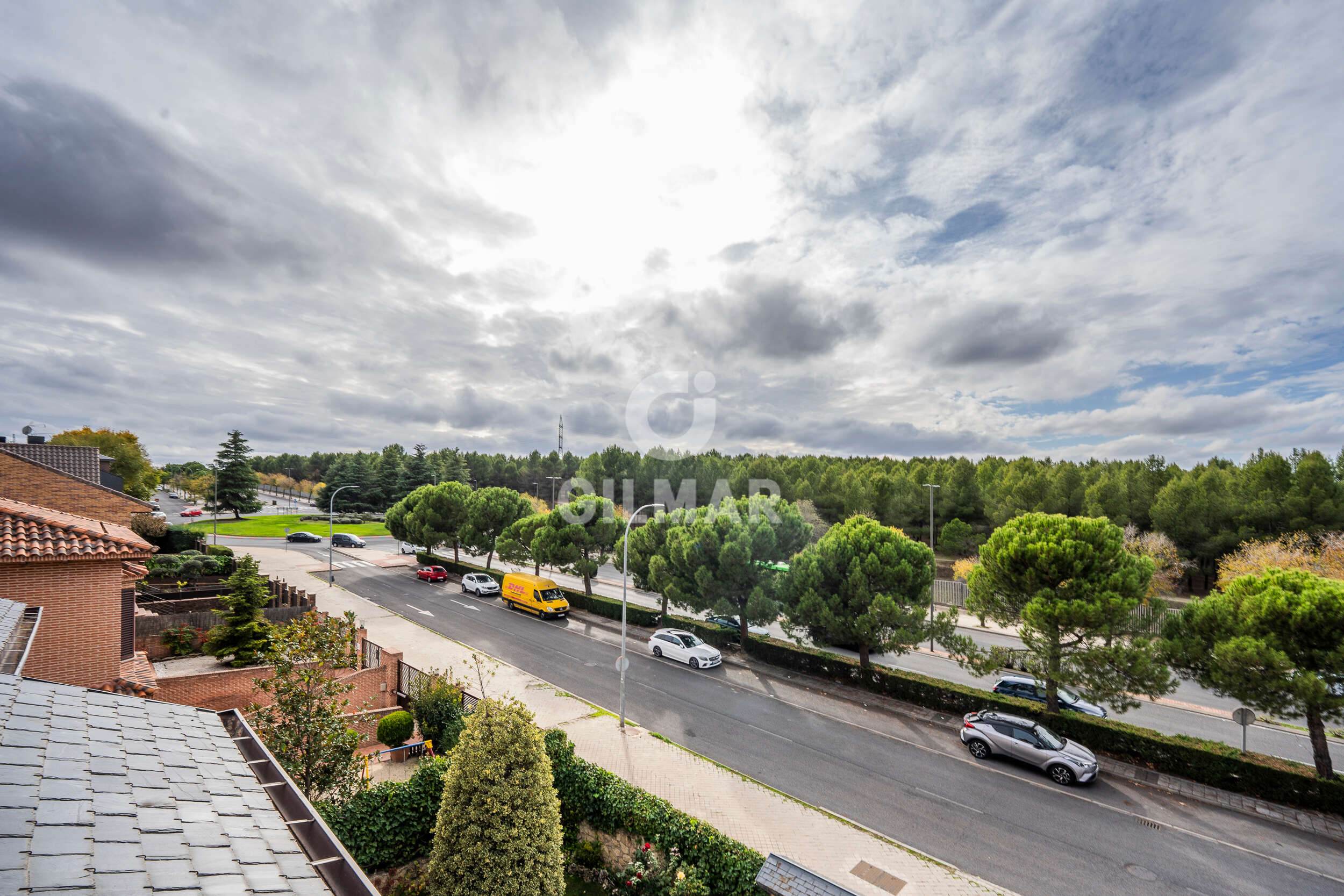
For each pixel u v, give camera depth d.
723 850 11.00
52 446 25.39
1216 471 44.88
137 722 5.46
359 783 12.34
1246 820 14.34
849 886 11.65
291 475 131.88
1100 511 46.06
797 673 24.73
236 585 21.12
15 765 3.92
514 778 9.68
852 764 17.02
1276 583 15.76
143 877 3.34
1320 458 38.72
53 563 11.84
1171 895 11.73
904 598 21.91
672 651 26.39
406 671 20.02
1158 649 17.11
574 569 36.72
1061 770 16.03
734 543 25.38
